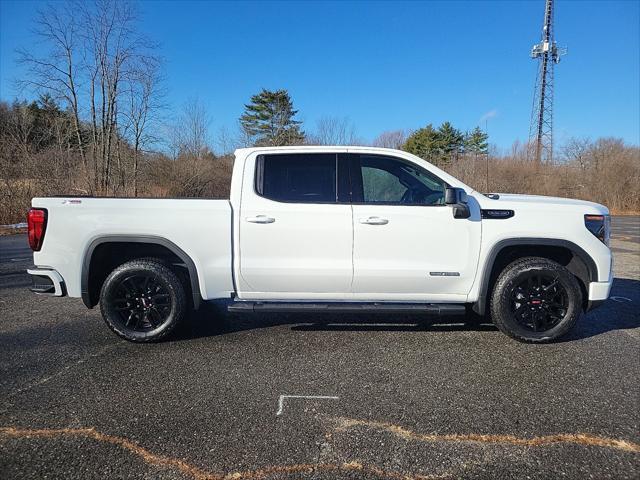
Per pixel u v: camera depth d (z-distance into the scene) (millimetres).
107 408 2992
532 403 3072
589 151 34125
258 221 4047
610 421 2838
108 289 4113
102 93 21531
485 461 2434
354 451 2523
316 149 4211
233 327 4668
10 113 20469
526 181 32906
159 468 2373
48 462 2412
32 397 3137
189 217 4062
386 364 3727
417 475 2322
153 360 3805
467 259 4070
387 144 46125
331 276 4086
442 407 3020
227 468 2373
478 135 44844
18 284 6648
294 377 3477
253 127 41688
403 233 4039
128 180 23062
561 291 4098
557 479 2289
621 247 11461
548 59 39688
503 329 4152
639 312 5266
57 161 18016
